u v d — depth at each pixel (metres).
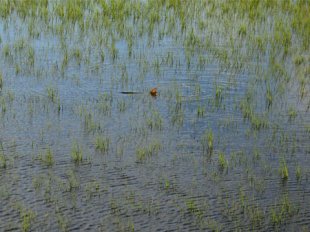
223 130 12.02
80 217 9.03
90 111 12.70
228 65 15.70
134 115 12.58
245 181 10.18
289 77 14.89
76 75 14.67
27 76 14.47
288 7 21.58
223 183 10.09
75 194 9.61
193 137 11.69
